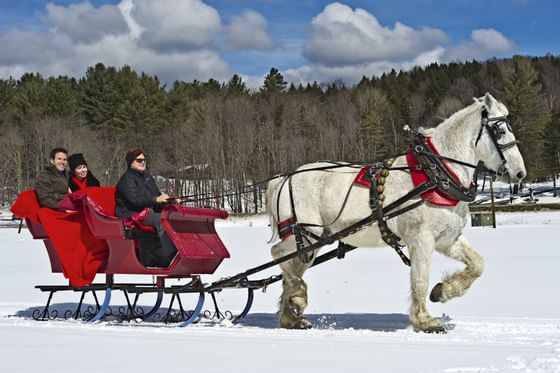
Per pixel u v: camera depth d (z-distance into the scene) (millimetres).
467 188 8172
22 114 74875
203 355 6051
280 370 5367
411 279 8188
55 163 9844
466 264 8492
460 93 96000
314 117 78562
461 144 8289
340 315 9742
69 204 9141
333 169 8977
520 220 40125
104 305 9109
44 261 21094
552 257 18062
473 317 9062
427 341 6992
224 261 18922
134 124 76750
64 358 5930
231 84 102000
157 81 84188
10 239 34281
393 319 9281
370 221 8344
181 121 78688
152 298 12258
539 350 6320
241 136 67000
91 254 9242
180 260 8711
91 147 65562
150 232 9062
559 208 45812
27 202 9562
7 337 7211
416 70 111688
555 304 10375
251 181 65000
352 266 16828
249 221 45562
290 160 67562
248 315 9961
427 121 85000
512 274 14344
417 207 8125
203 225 9477
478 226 36062
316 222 8945
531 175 67812
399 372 5258
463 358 5852
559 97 97312
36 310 10492
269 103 82562
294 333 7703
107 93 78188
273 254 9312
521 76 71938
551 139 71938
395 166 8430
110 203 9773
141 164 9492
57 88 77125
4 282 14883
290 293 8789
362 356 5969
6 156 68000
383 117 83125
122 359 5867
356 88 98625
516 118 68688
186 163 69875
